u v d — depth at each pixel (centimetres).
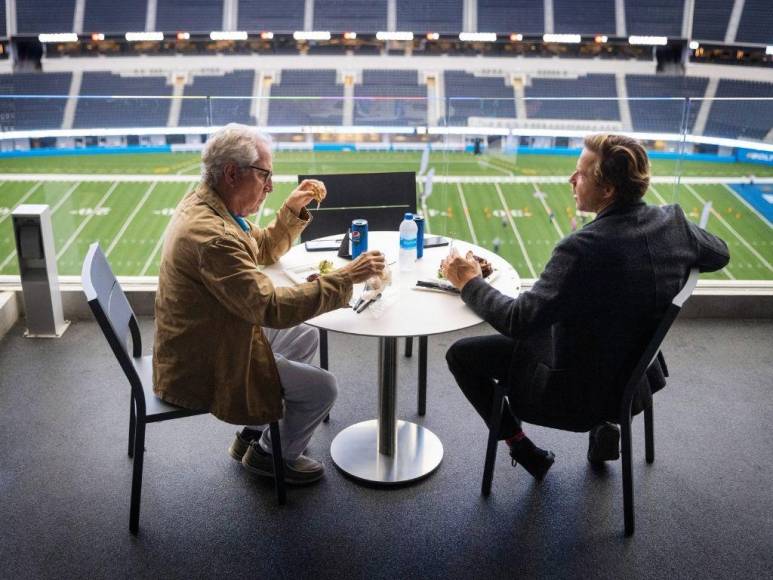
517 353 235
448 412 309
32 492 257
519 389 235
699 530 241
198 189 225
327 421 302
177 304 220
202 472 268
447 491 260
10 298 381
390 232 311
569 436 291
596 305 213
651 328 219
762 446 288
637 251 211
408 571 223
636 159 212
